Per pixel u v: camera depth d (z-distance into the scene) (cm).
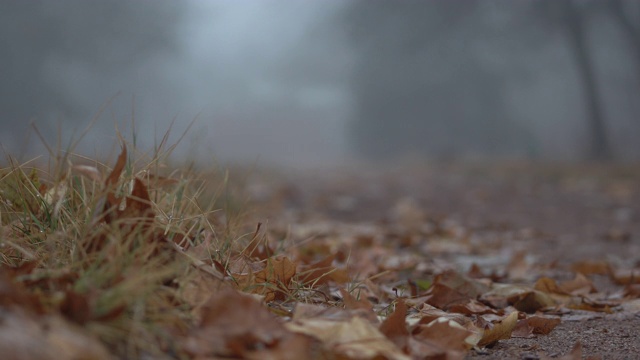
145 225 234
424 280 378
